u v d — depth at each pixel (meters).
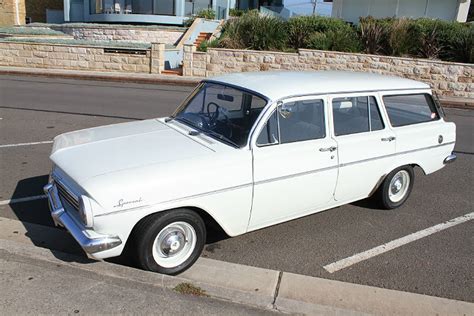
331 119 4.43
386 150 4.89
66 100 11.80
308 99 4.26
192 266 3.79
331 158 4.38
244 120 4.08
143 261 3.51
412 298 3.52
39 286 3.25
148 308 3.09
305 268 3.96
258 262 4.02
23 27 24.61
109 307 3.08
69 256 3.70
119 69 18.38
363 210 5.31
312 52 16.56
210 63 17.50
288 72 5.03
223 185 3.70
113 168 3.46
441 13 21.52
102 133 4.32
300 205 4.32
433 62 15.55
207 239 4.39
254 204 3.95
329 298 3.45
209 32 22.48
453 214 5.32
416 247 4.44
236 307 3.18
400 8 22.16
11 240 4.04
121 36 22.09
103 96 12.84
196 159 3.65
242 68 17.33
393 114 5.05
